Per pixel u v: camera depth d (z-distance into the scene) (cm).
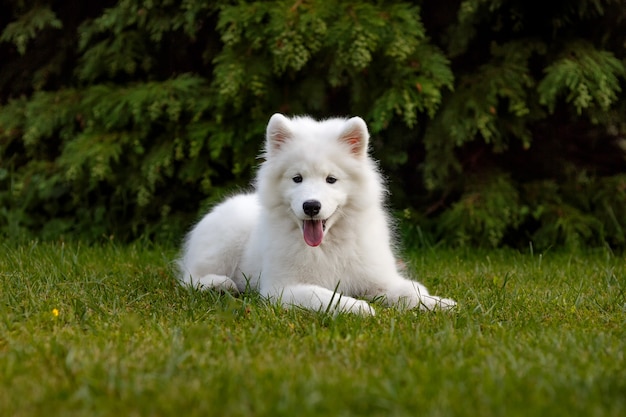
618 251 893
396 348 415
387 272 609
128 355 401
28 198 943
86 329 474
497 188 898
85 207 959
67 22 989
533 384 347
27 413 319
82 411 319
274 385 348
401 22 830
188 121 911
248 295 603
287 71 876
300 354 405
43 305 529
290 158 577
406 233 902
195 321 494
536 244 901
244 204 697
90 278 643
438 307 533
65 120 934
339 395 333
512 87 855
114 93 904
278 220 597
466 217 884
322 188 564
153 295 588
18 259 724
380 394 333
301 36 802
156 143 914
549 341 433
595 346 420
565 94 879
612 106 880
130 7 894
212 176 936
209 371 372
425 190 969
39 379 362
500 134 885
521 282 674
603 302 568
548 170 954
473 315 512
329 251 593
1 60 1039
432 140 886
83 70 932
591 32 889
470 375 364
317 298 537
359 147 590
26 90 1048
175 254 809
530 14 876
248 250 658
